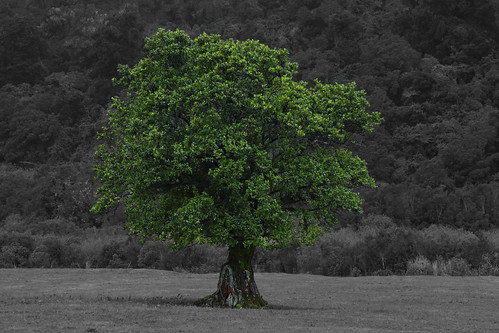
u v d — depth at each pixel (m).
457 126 95.81
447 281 42.22
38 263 56.59
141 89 26.03
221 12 151.50
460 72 113.31
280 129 25.56
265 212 23.78
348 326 19.73
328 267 52.97
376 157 90.56
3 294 31.53
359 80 111.00
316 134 25.47
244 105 24.78
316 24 137.50
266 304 25.94
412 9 132.50
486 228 67.38
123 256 57.59
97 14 146.88
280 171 26.14
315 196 25.97
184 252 54.62
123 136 26.88
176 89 25.33
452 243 53.75
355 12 140.50
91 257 58.09
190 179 24.91
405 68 115.75
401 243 53.06
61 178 89.56
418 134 95.50
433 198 72.62
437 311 25.27
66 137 111.25
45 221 77.50
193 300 28.78
